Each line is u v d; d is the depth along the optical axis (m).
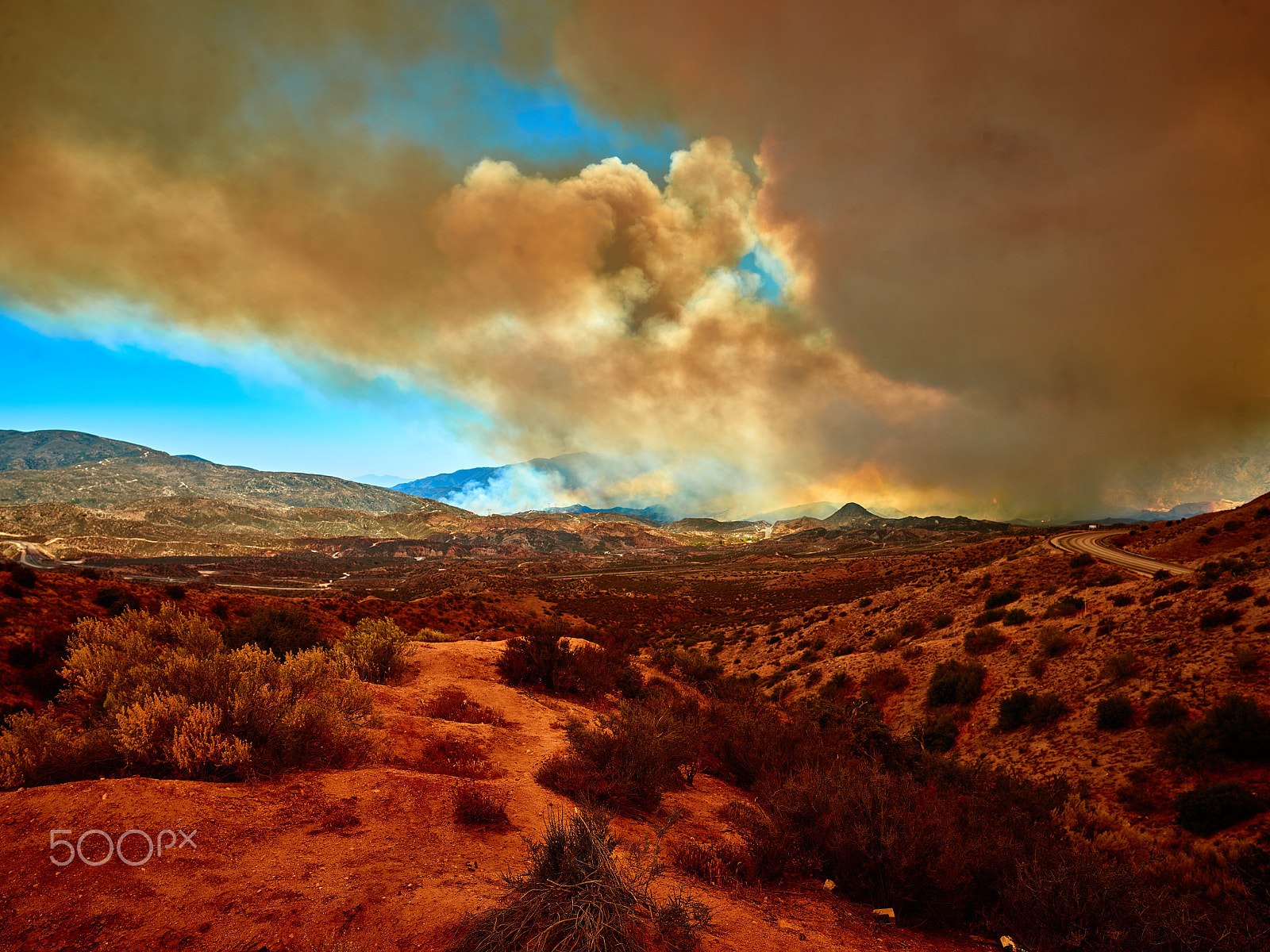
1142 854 9.71
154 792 5.16
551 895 3.86
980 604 46.94
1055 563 53.88
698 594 138.75
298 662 9.12
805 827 6.72
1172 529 70.00
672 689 21.22
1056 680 25.95
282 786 6.05
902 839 5.92
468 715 12.62
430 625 49.12
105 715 7.23
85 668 8.34
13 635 14.34
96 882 3.93
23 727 5.91
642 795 8.22
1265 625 21.00
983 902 5.86
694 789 10.11
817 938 4.88
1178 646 23.06
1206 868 9.51
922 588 59.94
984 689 28.69
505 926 3.61
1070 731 21.73
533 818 6.62
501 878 4.61
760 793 9.58
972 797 8.89
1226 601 24.53
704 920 4.21
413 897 4.25
